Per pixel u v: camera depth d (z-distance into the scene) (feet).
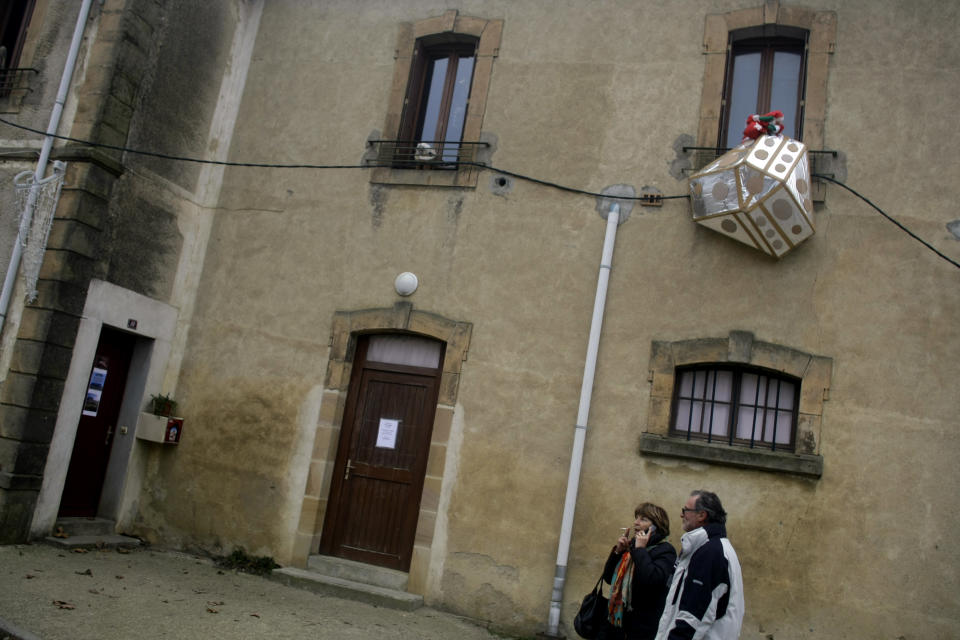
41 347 22.65
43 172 24.02
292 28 28.07
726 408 21.77
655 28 24.08
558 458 22.11
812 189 21.67
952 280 20.34
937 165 21.01
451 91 26.50
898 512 19.53
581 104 24.22
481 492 22.54
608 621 14.55
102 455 25.63
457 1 26.27
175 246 26.68
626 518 21.25
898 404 20.06
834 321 20.88
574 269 23.15
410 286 24.27
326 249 25.75
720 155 22.70
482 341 23.45
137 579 20.86
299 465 24.44
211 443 25.57
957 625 18.69
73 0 25.46
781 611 19.74
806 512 20.07
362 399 24.98
